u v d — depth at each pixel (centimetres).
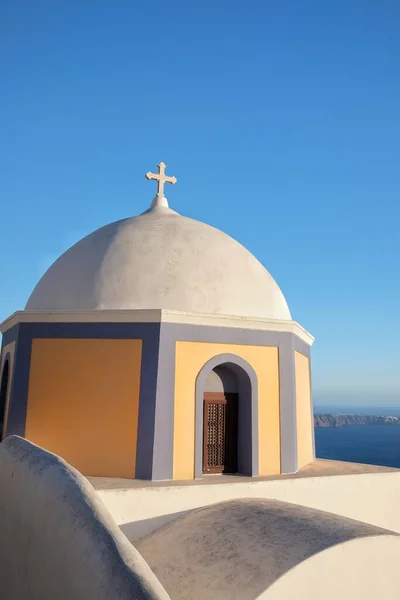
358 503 892
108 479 785
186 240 1002
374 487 916
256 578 521
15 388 870
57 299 948
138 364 834
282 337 940
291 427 916
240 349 897
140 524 708
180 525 698
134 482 769
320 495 859
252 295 971
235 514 692
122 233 1016
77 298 927
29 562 472
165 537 673
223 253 1008
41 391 862
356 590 551
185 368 848
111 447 815
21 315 896
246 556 567
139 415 814
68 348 869
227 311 923
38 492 482
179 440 820
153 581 320
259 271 1045
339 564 546
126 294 902
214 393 917
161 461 796
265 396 905
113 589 318
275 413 909
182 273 938
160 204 1186
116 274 929
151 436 800
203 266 959
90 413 835
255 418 886
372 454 8944
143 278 919
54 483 465
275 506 719
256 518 664
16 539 522
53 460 522
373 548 573
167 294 905
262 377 908
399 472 950
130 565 334
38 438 845
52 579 409
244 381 909
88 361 855
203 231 1057
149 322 845
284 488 827
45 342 881
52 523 432
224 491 775
